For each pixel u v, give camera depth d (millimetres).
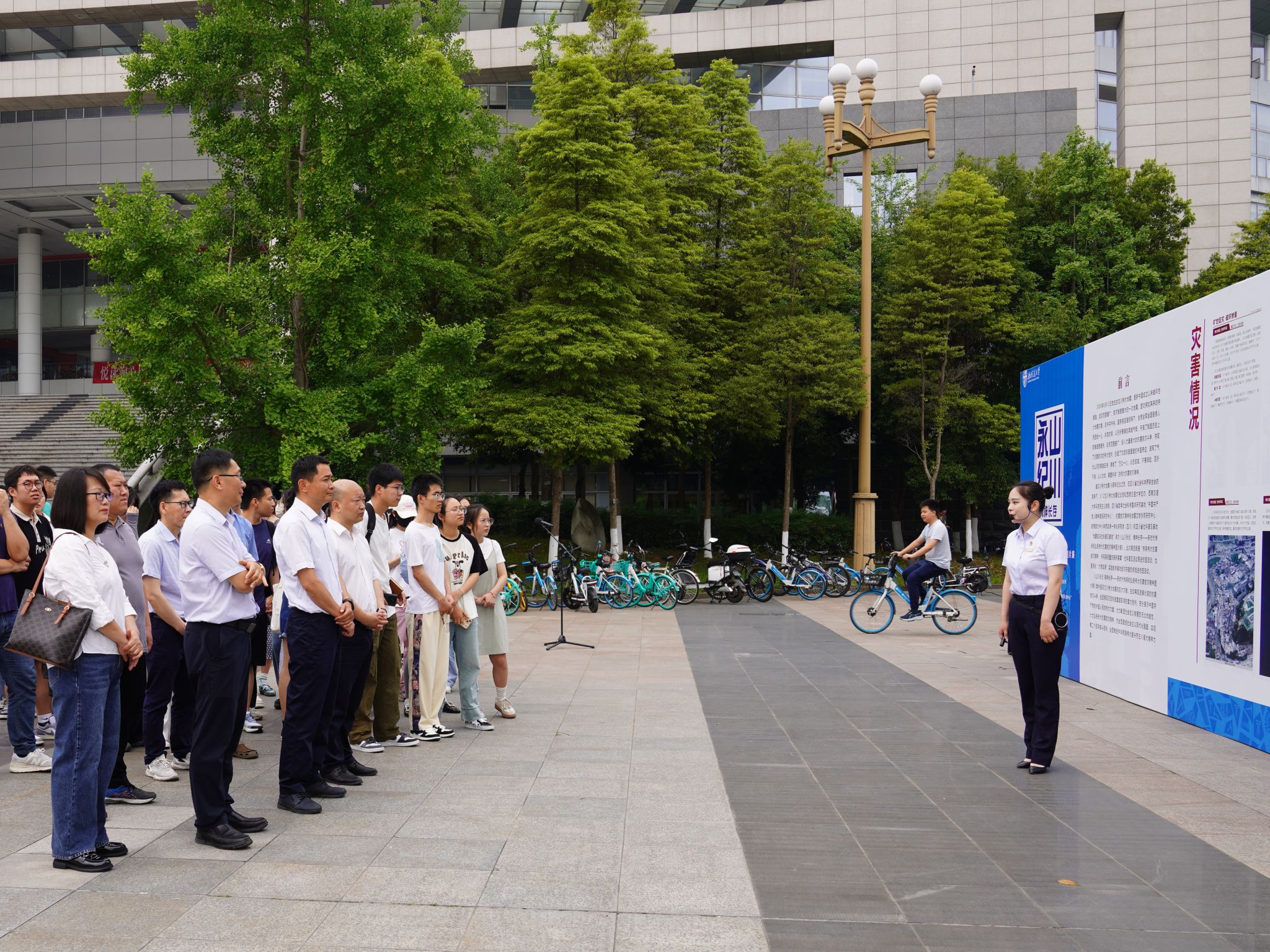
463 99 16406
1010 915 3799
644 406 22766
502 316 22422
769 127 38531
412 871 4203
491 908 3797
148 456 15234
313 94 15609
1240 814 5250
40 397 32125
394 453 16688
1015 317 27703
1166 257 30172
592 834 4770
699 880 4137
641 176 21812
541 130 19969
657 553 29062
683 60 39375
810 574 19781
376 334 16094
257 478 7367
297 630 5141
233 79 16312
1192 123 40344
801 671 10344
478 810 5160
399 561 7328
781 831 4848
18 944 3420
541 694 8891
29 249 39844
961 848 4617
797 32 38500
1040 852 4586
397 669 6910
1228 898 4012
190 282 14359
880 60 38500
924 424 27516
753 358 24734
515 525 31234
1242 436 6957
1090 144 28828
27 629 4043
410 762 6277
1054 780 5949
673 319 23688
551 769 6082
